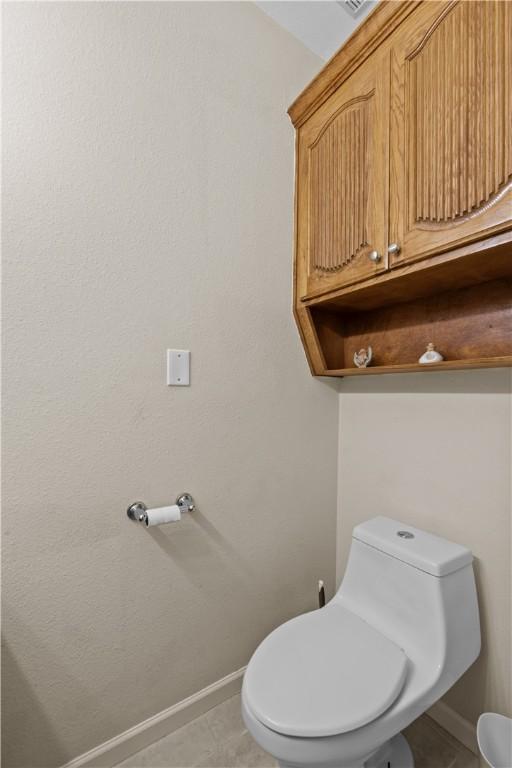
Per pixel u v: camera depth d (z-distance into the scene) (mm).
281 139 1324
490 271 956
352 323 1485
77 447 933
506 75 738
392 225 991
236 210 1212
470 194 808
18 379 855
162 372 1065
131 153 997
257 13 1244
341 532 1533
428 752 1054
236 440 1231
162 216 1055
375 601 1088
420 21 910
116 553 998
